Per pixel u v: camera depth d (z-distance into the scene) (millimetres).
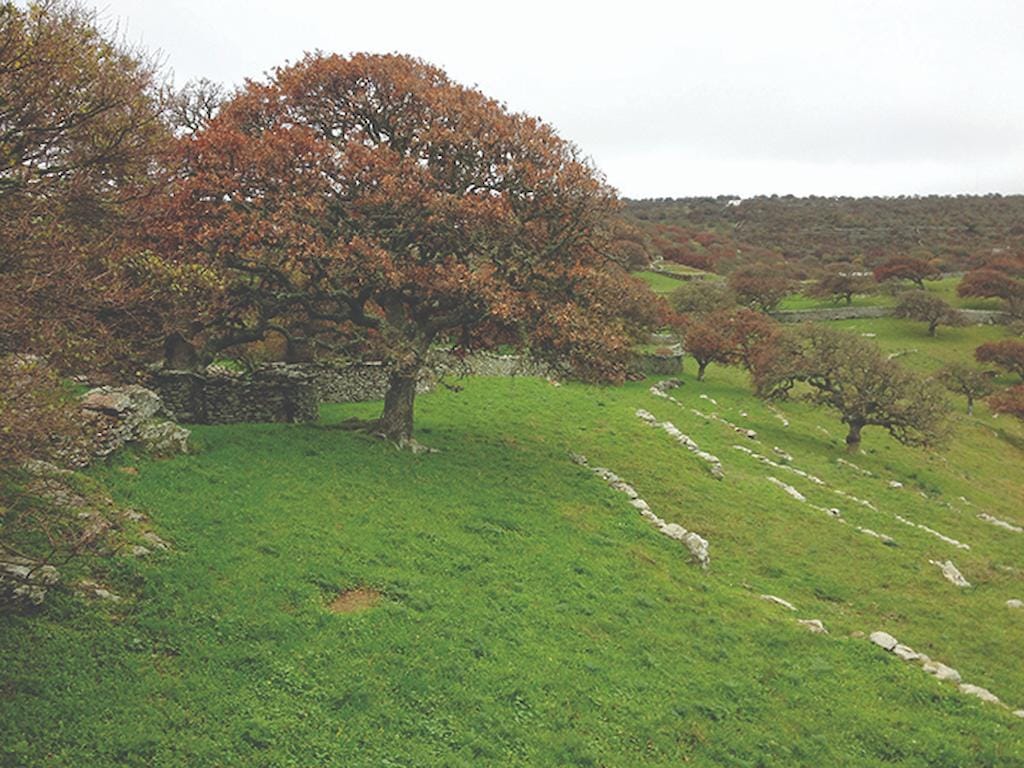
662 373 70750
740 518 32750
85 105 15477
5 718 12164
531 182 29703
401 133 30672
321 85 30016
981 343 107625
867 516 37500
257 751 13117
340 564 19375
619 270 37062
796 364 56125
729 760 15586
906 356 99875
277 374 32750
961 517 41688
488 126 30047
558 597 20812
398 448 29750
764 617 22719
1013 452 70812
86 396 22500
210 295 27047
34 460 15117
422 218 29094
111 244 18484
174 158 24531
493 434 37125
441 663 16453
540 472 31328
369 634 16859
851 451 54188
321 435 28938
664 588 22969
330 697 14797
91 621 14938
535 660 17453
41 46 14391
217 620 16047
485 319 31297
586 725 15688
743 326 71250
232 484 22484
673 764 15125
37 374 13289
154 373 28875
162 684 13914
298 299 29531
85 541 15641
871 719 17672
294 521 21047
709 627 21094
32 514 16312
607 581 22469
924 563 31109
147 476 21391
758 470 42469
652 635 19969
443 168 30094
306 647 15922
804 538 31719
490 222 28703
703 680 18312
